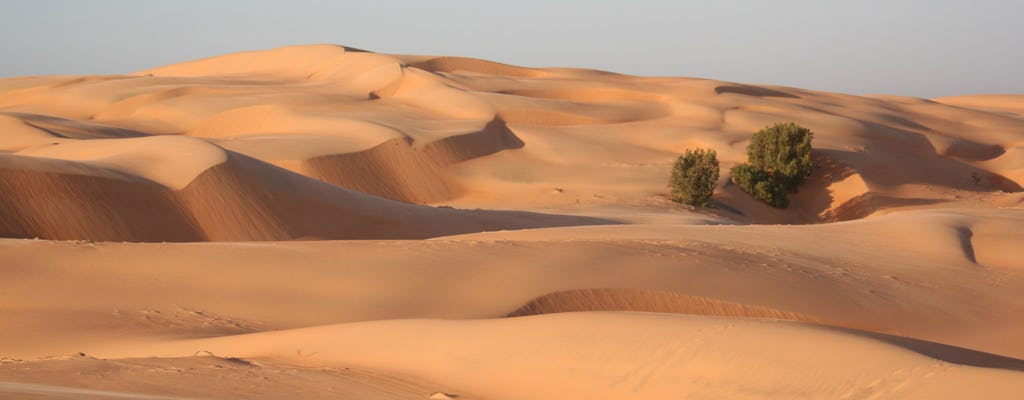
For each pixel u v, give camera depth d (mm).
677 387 8680
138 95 71875
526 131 62500
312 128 58750
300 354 11039
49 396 5922
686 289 17297
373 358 10562
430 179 53281
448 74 78875
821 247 23953
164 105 68875
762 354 8867
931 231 26219
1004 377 7465
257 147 50375
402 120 61500
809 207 56031
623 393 8820
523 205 47344
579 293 16656
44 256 17172
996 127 78688
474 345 10367
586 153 59156
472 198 52156
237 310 15141
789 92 89375
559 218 37688
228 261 17500
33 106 73875
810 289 18516
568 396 8938
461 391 9352
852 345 8711
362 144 53469
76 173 28219
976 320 18500
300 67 97750
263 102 66812
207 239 29312
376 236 31078
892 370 8055
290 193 31469
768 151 56312
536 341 10125
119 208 28281
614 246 20484
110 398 6312
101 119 69125
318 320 14867
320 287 16312
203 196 30156
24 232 25984
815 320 17062
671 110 72062
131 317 14422
